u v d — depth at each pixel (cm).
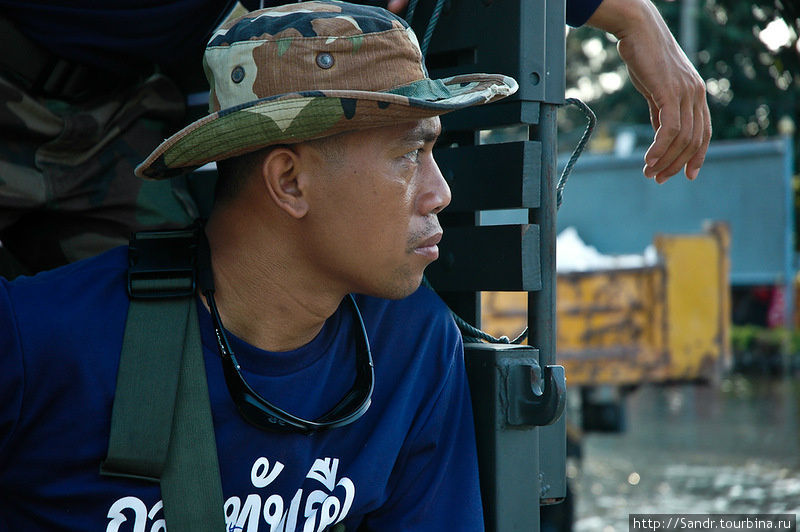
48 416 105
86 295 108
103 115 150
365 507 123
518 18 130
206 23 149
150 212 157
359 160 106
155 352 106
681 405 970
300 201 107
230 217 111
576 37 1842
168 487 105
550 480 141
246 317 112
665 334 482
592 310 474
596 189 960
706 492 572
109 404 105
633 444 739
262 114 101
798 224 1344
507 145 132
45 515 108
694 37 1473
